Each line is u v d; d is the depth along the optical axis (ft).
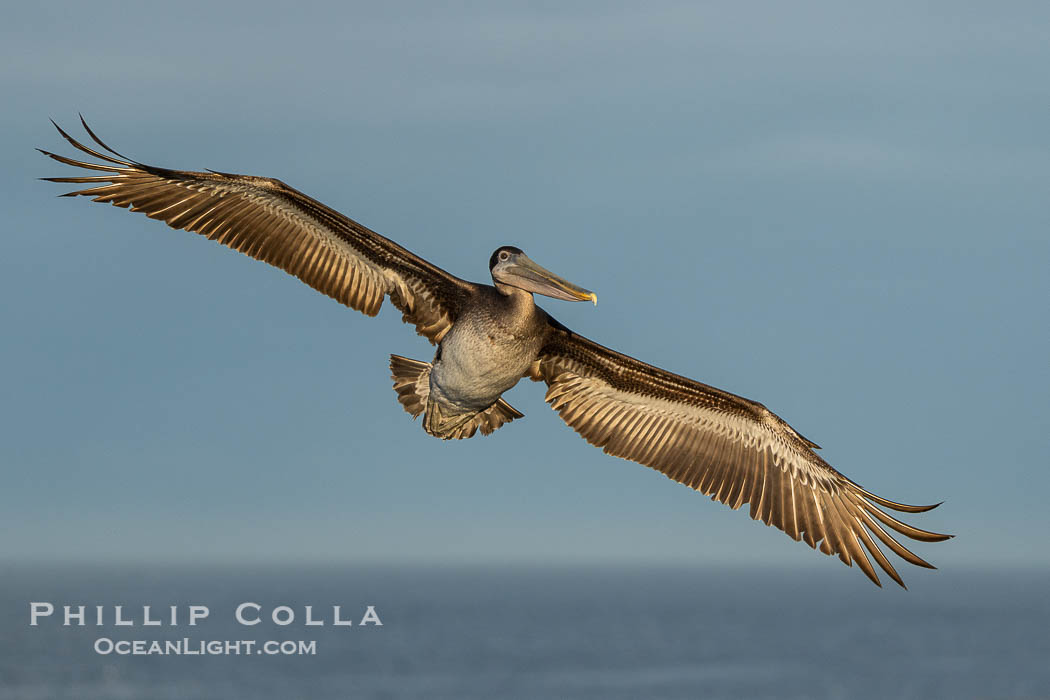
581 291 40.65
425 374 42.52
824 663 312.09
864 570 39.73
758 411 42.32
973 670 290.56
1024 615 545.03
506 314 40.86
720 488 42.29
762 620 522.47
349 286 41.65
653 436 43.39
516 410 44.34
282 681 272.92
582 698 246.27
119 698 238.68
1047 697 241.14
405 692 256.73
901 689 257.55
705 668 302.45
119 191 38.27
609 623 506.48
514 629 471.21
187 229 39.27
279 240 40.55
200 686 261.44
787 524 41.06
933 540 39.01
